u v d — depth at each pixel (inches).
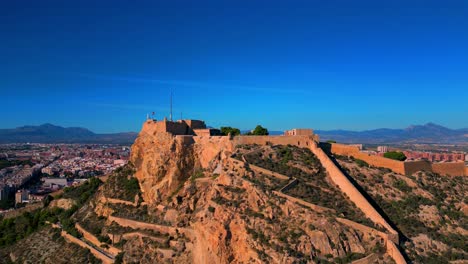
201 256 4124.0
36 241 6520.7
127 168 6845.5
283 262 3528.5
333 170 4931.1
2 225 7657.5
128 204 5930.1
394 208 4653.1
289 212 4040.4
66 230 6225.4
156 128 6387.8
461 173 5634.8
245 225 3954.2
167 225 4926.2
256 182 4498.0
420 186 5088.6
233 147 5511.8
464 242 4237.2
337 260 3587.6
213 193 4500.5
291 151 5428.2
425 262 3764.8
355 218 4106.8
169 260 4426.7
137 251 4808.1
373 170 5344.5
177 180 5713.6
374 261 3629.4
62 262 5482.3
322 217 3939.5
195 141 6033.5
